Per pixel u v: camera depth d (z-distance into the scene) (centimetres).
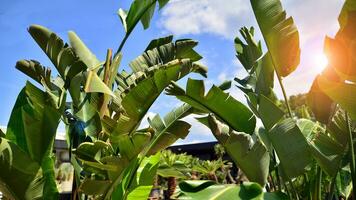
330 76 342
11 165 348
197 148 1981
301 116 633
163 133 420
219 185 328
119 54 490
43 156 370
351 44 301
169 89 369
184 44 532
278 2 363
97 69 468
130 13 508
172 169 599
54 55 400
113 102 459
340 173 446
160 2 516
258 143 356
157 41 552
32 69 395
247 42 490
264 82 427
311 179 390
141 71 495
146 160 452
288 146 349
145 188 436
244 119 371
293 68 372
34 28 387
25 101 397
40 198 367
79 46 482
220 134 352
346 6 307
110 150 396
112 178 367
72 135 423
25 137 386
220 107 371
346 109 314
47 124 371
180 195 317
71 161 408
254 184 315
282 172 364
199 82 360
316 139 371
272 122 356
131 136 348
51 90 409
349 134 345
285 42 363
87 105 426
